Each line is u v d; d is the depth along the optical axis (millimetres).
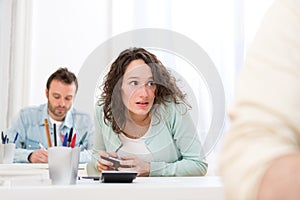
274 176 357
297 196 340
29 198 671
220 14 3229
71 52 3234
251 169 374
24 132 2676
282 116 391
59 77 2598
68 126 1469
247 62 444
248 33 3242
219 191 717
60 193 678
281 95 400
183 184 798
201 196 711
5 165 1552
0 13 3186
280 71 412
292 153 373
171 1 3221
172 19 3213
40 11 3229
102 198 687
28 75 3141
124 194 692
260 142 387
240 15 3234
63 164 887
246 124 400
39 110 2705
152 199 698
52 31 3229
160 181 1011
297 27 435
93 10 3254
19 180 957
